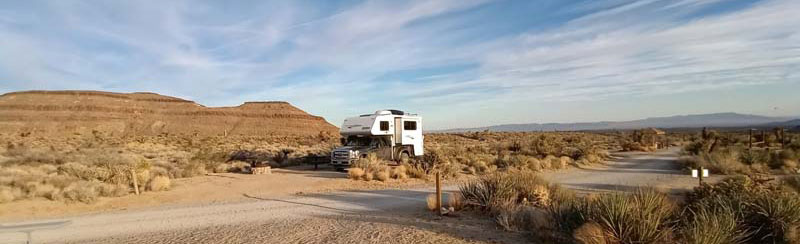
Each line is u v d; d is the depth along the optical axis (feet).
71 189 45.32
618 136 280.31
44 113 376.89
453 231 29.09
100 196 46.37
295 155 104.37
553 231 26.68
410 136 84.43
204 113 421.18
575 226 25.55
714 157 77.00
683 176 65.41
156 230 31.60
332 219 34.71
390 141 80.53
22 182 47.52
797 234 24.02
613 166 86.48
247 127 407.44
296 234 29.48
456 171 70.49
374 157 75.00
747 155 79.25
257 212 38.58
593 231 23.43
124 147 134.10
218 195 49.75
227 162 93.09
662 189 44.55
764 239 24.82
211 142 181.47
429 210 37.55
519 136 272.10
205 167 78.28
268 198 47.34
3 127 349.20
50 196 44.27
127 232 31.04
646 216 24.22
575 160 95.14
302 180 63.00
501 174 39.70
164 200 46.06
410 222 32.48
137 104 417.28
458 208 37.11
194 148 141.59
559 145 135.13
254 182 60.80
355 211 38.45
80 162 75.87
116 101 414.21
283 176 68.39
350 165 75.20
